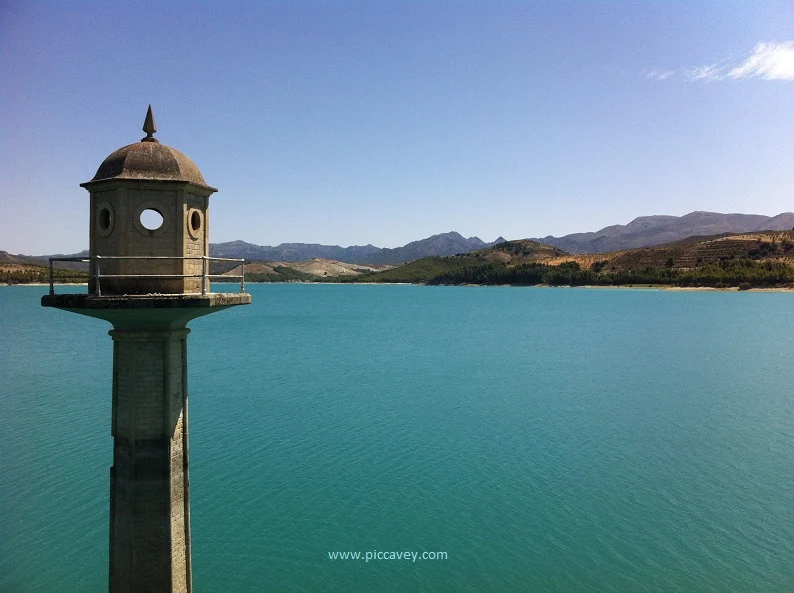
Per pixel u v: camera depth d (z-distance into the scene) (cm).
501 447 3594
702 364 6875
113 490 1689
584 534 2502
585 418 4288
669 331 10562
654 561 2297
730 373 6244
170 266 1622
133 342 1641
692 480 3083
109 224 1627
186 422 1744
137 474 1650
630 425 4109
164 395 1661
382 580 2155
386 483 3008
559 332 10550
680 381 5778
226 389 5191
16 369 5975
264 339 9412
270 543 2423
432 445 3606
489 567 2255
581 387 5434
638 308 15988
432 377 5894
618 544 2420
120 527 1670
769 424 4147
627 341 9156
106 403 4444
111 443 3494
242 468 3189
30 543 2381
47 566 2228
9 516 2597
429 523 2595
